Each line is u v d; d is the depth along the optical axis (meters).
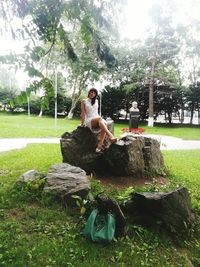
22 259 3.83
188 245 4.62
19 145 13.80
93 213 4.46
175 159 11.63
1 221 4.79
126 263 3.98
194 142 19.30
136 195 4.99
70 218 4.98
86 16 3.19
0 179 7.05
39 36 3.20
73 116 39.94
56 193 5.43
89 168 7.41
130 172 7.28
